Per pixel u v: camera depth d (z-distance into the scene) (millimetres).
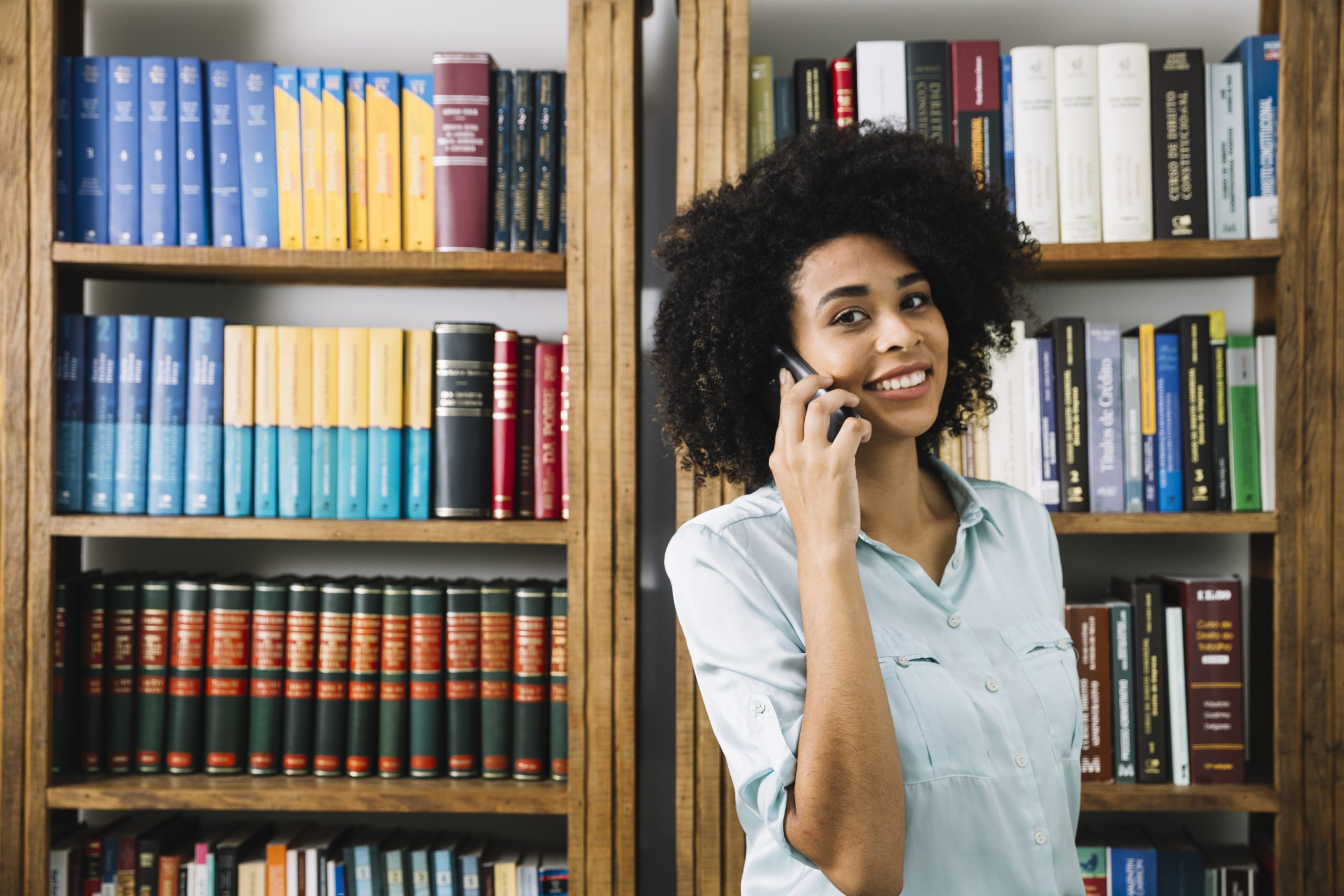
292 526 1532
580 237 1510
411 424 1587
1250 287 1754
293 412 1570
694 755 1481
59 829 1631
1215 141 1522
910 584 918
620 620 1498
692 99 1491
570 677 1498
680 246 1063
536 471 1601
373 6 1830
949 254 992
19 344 1514
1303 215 1473
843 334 901
